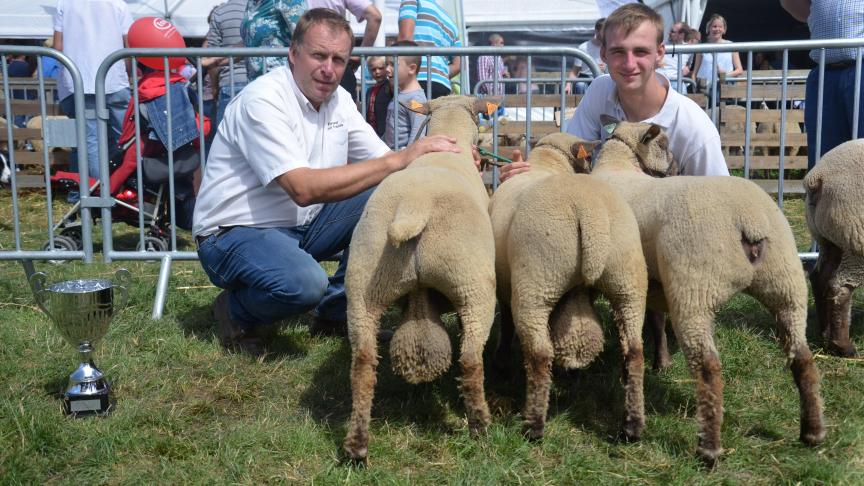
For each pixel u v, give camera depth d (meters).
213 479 2.96
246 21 6.56
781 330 3.03
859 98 5.26
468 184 3.37
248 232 4.09
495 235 3.43
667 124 4.34
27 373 3.89
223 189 4.12
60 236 6.64
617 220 3.05
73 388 3.48
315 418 3.49
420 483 2.93
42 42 12.80
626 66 4.15
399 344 3.12
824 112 5.61
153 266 6.02
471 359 3.05
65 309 3.41
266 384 3.85
